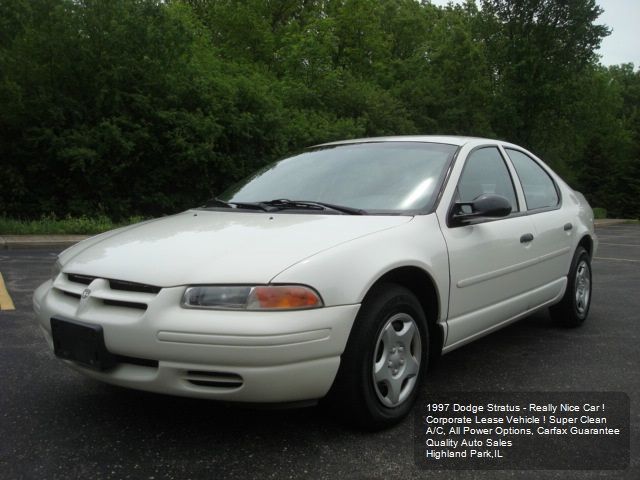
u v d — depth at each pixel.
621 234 21.50
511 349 4.69
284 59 26.45
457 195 3.81
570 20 33.53
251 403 2.77
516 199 4.52
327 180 3.99
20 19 17.47
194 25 23.95
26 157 17.12
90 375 2.99
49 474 2.64
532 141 35.69
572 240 5.13
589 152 43.66
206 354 2.65
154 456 2.82
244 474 2.66
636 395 3.71
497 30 35.16
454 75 33.69
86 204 17.27
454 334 3.63
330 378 2.83
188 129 18.09
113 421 3.21
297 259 2.84
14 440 2.97
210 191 19.45
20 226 13.98
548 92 33.12
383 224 3.33
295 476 2.65
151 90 18.20
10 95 15.90
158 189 18.73
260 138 19.81
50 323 3.08
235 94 19.48
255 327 2.63
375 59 34.03
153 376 2.78
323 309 2.79
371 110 25.06
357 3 33.41
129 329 2.76
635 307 6.40
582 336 5.12
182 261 2.89
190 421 3.22
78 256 3.29
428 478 2.66
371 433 3.10
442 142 4.20
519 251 4.25
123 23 17.62
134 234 3.44
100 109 17.41
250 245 3.00
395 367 3.18
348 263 2.93
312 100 24.02
